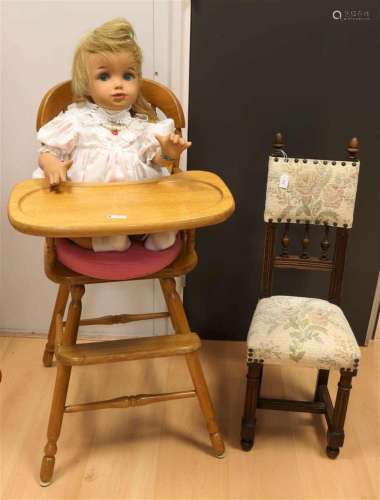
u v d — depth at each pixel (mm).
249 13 1635
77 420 1704
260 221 1900
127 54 1353
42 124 1502
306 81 1711
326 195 1554
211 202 1298
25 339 2062
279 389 1858
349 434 1679
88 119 1405
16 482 1496
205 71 1705
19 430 1660
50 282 1979
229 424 1706
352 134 1773
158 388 1841
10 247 1920
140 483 1498
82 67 1371
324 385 1727
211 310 2039
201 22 1647
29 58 1678
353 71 1694
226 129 1779
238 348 2055
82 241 1372
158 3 1622
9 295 2002
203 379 1506
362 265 1942
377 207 1861
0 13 1621
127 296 1996
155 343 1438
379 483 1518
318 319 1532
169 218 1198
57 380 1425
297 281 1976
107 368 1928
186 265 1470
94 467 1545
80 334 2074
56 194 1300
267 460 1581
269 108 1747
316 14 1633
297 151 1803
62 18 1633
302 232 1914
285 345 1460
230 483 1504
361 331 2047
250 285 1995
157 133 1366
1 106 1733
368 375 1927
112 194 1312
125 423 1701
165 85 1723
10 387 1826
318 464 1572
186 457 1584
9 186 1835
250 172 1834
